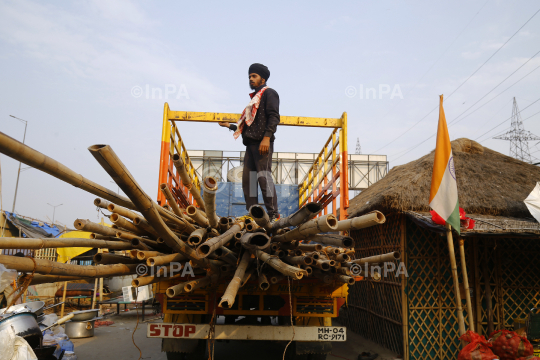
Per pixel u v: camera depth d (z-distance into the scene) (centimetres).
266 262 308
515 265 581
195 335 382
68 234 902
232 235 288
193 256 278
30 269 225
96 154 154
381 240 645
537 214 531
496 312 566
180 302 395
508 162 698
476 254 565
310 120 552
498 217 571
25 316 426
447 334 541
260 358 528
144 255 299
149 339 671
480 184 617
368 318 694
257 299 400
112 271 299
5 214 1047
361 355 541
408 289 545
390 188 570
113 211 291
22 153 162
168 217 311
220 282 365
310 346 405
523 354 378
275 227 318
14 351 346
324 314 398
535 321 505
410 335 536
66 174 200
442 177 458
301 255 337
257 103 462
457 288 449
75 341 653
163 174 503
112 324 853
